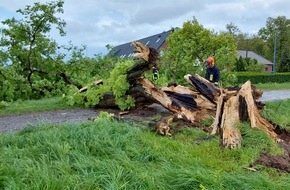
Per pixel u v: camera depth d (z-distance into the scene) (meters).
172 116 6.86
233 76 16.45
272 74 35.28
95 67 14.84
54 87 14.31
